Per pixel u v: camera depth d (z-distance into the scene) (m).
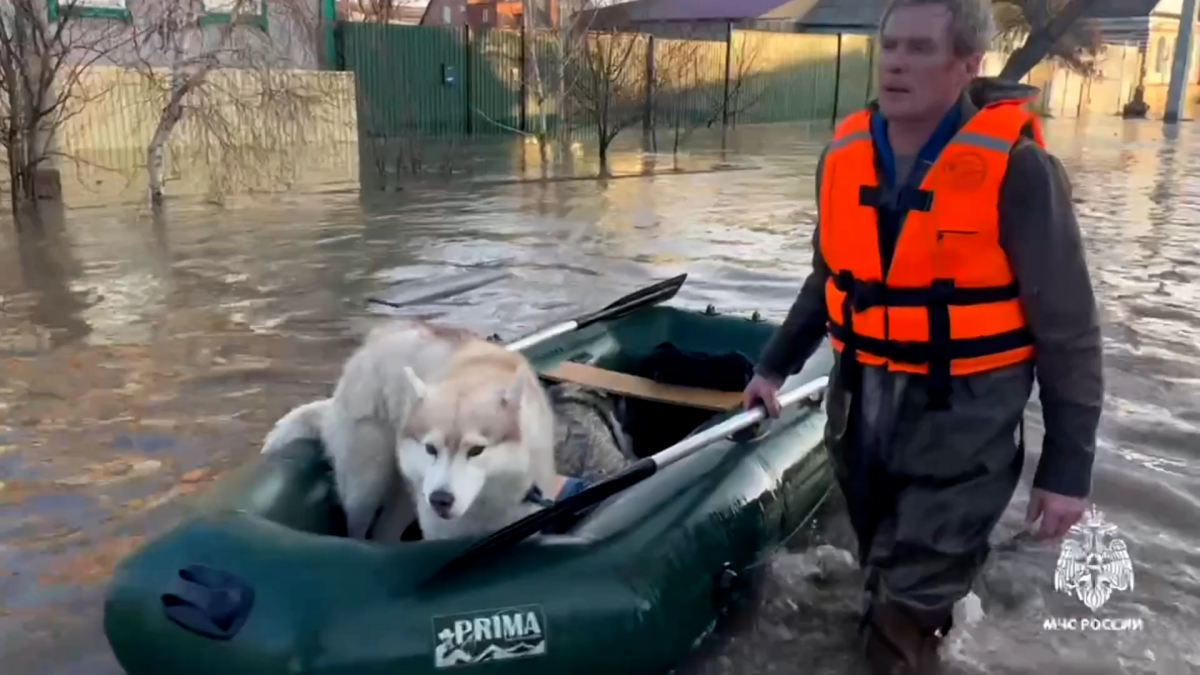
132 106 14.90
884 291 2.75
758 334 5.12
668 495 3.32
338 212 11.68
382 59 20.36
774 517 3.67
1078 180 15.95
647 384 4.41
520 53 22.31
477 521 3.07
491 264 8.91
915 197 2.64
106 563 3.70
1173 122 33.03
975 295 2.66
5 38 11.20
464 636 2.66
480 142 20.16
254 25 13.39
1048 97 34.41
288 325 6.91
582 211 12.00
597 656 2.81
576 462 3.91
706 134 23.70
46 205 11.73
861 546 3.19
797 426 4.09
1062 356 2.61
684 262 9.09
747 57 27.09
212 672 2.60
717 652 3.24
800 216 11.81
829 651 3.25
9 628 3.28
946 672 3.08
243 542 2.77
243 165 13.31
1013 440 2.81
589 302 7.60
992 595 3.54
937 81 2.60
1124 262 9.22
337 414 3.34
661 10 36.84
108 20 13.73
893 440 2.85
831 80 30.06
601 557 2.95
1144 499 4.27
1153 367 6.07
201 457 4.68
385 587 2.68
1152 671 3.12
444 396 2.96
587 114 21.53
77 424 5.07
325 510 3.38
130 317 7.08
